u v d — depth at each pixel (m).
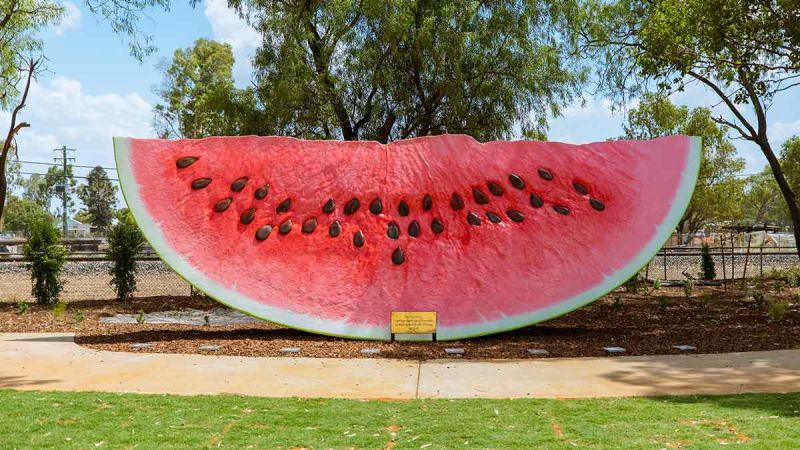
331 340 11.62
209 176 12.34
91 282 24.23
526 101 22.69
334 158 12.76
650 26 17.14
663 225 12.06
